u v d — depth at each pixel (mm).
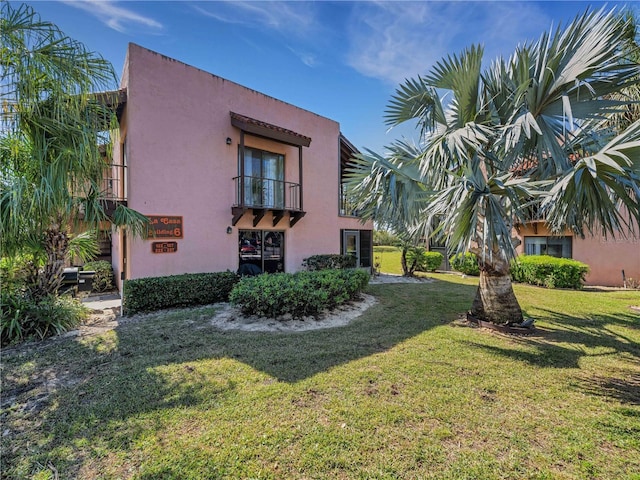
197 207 8242
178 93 7949
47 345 4672
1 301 5023
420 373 3736
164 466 2225
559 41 4363
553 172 5301
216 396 3176
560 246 12430
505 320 5590
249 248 9586
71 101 4832
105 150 7199
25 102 4508
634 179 3602
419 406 3008
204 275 7539
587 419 2824
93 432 2613
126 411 2912
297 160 10844
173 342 4809
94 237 7074
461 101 5246
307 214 11281
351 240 13500
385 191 5598
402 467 2227
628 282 11031
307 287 6379
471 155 5250
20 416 2852
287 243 10648
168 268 7715
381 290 9867
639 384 3518
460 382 3518
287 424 2707
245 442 2473
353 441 2490
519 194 4664
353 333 5328
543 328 5695
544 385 3473
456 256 4457
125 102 7223
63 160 4801
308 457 2312
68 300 5988
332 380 3531
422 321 6152
